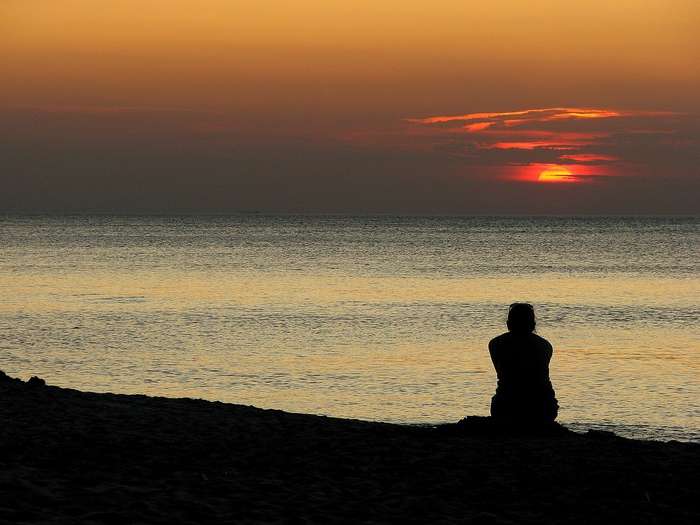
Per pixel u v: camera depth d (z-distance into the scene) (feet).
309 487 59.52
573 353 229.04
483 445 74.13
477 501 56.85
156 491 56.59
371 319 307.99
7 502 50.34
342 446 74.59
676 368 202.69
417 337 260.42
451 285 456.86
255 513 51.60
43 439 74.02
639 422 144.25
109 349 229.86
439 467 66.18
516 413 79.25
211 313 322.75
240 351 228.84
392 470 65.67
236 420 88.63
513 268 591.37
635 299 388.57
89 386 176.96
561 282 479.41
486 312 332.39
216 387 177.06
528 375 78.95
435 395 169.07
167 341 246.88
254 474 63.93
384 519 51.62
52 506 50.75
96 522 47.83
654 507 55.11
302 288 432.66
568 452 70.90
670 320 308.81
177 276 502.38
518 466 66.18
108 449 71.72
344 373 195.11
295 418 91.71
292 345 241.35
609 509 54.54
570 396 167.53
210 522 49.47
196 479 61.05
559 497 57.47
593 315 326.24
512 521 52.13
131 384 179.73
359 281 478.18
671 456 70.13
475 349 234.79
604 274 539.70
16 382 103.71
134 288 424.87
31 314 313.12
